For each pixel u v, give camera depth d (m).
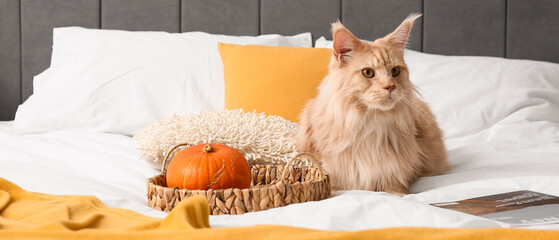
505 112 2.36
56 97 2.38
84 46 2.58
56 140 2.08
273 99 2.06
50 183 1.38
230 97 2.12
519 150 1.93
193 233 0.82
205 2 3.11
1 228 0.94
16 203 1.18
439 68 2.53
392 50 1.60
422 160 1.68
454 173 1.68
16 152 1.81
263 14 3.11
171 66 2.45
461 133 2.30
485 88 2.42
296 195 1.21
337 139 1.56
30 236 0.85
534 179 1.39
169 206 1.20
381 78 1.51
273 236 0.82
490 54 3.07
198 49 2.56
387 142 1.56
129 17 3.11
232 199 1.17
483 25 3.06
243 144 1.63
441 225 0.95
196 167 1.29
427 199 1.21
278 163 1.63
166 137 1.65
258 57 2.17
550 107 2.38
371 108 1.53
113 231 0.87
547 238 0.78
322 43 2.85
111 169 1.61
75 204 1.09
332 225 0.95
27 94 3.16
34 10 3.13
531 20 3.05
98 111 2.33
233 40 2.69
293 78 2.10
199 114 1.86
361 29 3.09
